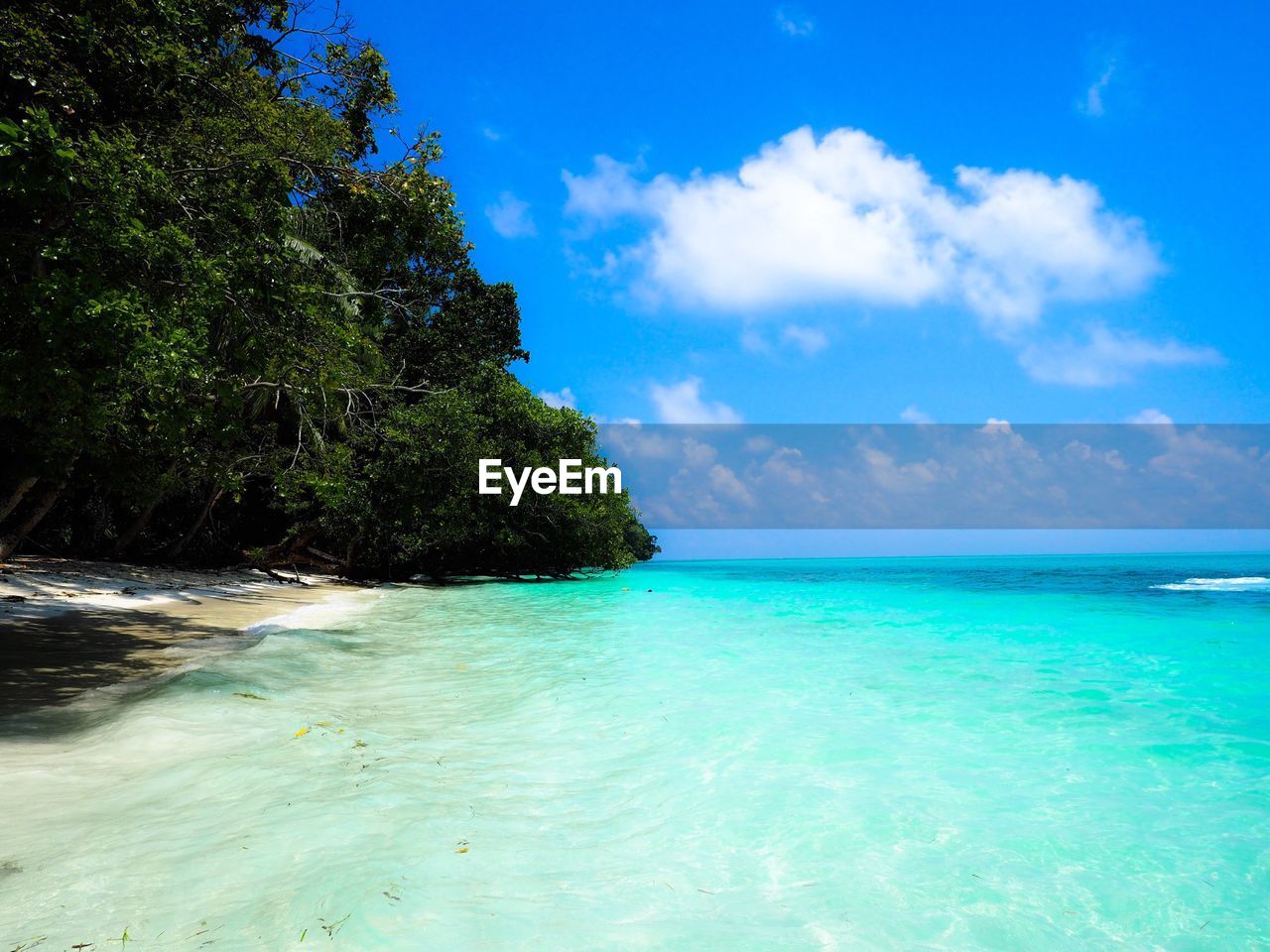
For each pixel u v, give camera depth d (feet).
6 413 24.17
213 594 53.67
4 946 7.93
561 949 8.35
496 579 99.45
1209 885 10.52
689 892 10.02
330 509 75.25
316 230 57.93
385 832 11.61
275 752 15.78
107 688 21.45
